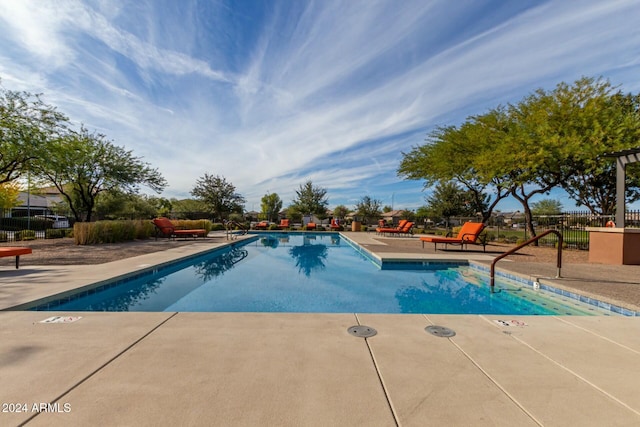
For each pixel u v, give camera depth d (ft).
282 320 10.53
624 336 9.49
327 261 32.76
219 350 7.98
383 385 6.38
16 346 8.09
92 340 8.55
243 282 21.67
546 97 42.39
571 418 5.34
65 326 9.68
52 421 5.00
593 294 14.53
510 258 29.19
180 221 60.75
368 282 21.86
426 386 6.37
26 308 12.07
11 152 40.81
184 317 10.71
